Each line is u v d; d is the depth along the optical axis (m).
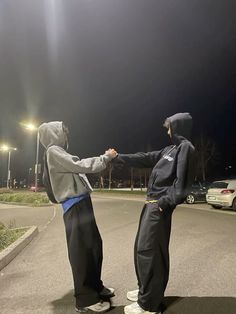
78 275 3.72
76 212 3.78
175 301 4.12
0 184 94.38
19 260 6.37
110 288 4.46
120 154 4.10
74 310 3.94
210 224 10.97
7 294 4.52
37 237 8.86
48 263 6.09
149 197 3.85
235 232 9.27
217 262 5.96
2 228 9.38
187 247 7.22
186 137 3.88
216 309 3.87
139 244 3.72
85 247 3.74
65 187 3.82
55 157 3.82
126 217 13.38
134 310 3.69
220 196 16.36
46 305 4.11
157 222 3.68
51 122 4.13
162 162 3.88
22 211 16.62
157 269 3.64
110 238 8.48
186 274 5.24
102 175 57.09
